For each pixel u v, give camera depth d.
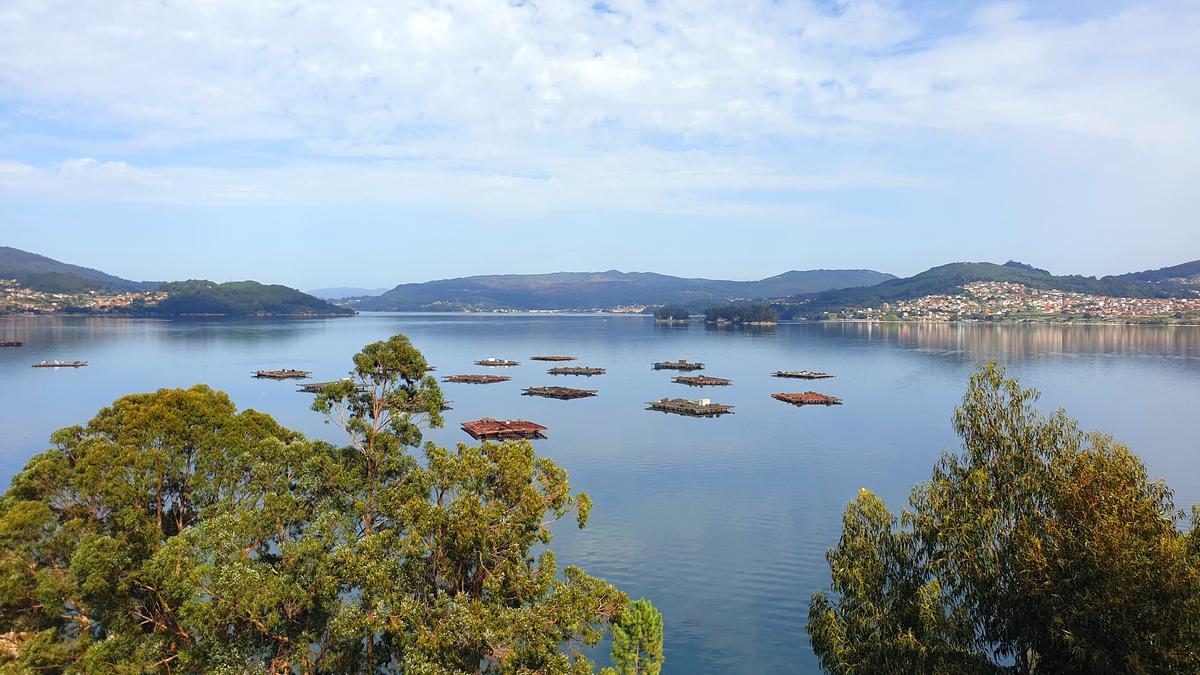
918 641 27.59
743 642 43.78
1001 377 30.38
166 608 30.30
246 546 30.20
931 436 102.81
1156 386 149.88
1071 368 185.38
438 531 28.66
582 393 146.12
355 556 27.56
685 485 76.94
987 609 27.92
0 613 31.75
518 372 196.38
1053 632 24.89
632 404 135.25
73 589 29.66
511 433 103.81
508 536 28.58
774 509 68.44
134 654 29.02
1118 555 23.69
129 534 32.00
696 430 108.25
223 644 27.58
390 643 29.53
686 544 59.22
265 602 26.50
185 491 36.59
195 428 37.09
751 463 86.81
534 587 28.72
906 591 29.47
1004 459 29.06
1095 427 106.75
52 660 29.14
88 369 184.88
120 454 33.84
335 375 178.25
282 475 33.34
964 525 28.08
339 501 32.88
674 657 41.97
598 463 87.00
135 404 37.47
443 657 25.83
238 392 146.00
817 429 108.56
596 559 56.06
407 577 28.41
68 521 32.50
